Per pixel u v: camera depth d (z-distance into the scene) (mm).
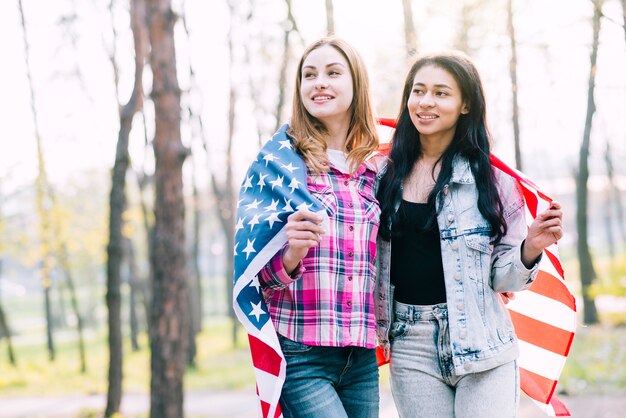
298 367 2551
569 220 37906
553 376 2984
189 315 17781
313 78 2727
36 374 20797
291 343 2553
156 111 7520
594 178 35875
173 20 7547
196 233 22094
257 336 2445
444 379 2719
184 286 7586
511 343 2713
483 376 2658
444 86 2729
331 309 2553
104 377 19203
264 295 2582
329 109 2699
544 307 3002
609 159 23859
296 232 2336
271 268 2459
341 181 2695
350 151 2799
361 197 2707
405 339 2773
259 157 2658
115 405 10500
